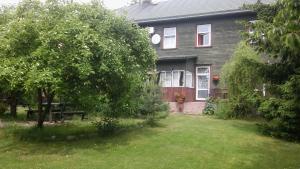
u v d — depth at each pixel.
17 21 13.59
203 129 16.41
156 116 17.52
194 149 13.34
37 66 12.62
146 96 17.30
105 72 13.62
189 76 27.97
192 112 23.77
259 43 15.08
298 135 15.77
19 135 14.77
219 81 26.20
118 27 15.20
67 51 12.98
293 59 16.03
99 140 14.34
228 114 20.33
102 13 14.98
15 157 12.23
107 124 15.62
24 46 13.46
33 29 13.33
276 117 16.02
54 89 12.66
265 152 13.54
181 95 25.16
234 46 26.83
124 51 14.54
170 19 29.06
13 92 15.55
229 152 13.20
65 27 13.04
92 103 14.16
